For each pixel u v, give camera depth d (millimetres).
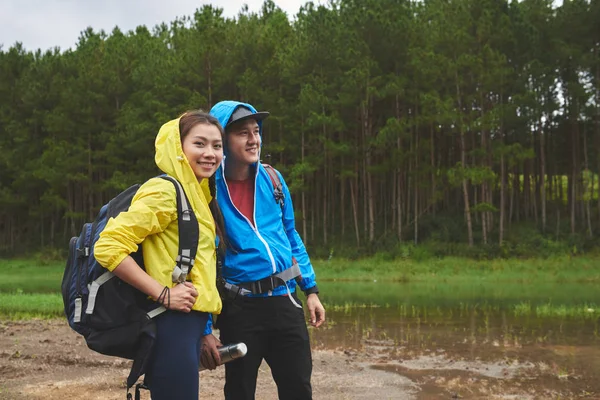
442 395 5359
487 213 34844
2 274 33812
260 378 6102
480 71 30047
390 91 31469
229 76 34281
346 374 6297
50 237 46312
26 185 42281
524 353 7500
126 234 2301
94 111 39750
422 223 36219
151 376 2379
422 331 9711
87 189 39812
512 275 26391
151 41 45031
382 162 35531
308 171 32938
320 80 32719
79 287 2359
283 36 38531
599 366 6617
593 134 38062
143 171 37656
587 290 19250
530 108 32219
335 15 35375
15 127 42594
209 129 2609
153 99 36188
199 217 2488
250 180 3125
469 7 32562
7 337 8633
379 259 32312
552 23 33781
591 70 33688
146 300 2404
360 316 12039
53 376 6082
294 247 3244
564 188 50281
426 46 32625
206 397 5250
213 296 2467
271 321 2971
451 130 33406
